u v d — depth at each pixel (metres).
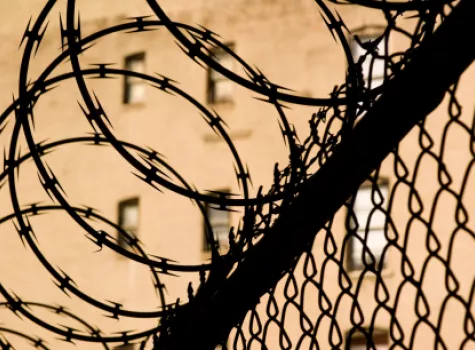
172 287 33.34
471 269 25.38
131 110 35.72
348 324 23.47
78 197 35.81
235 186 33.56
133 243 6.54
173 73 35.41
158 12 3.29
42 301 35.16
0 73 37.97
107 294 34.41
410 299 24.91
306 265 3.23
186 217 34.00
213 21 34.75
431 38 2.93
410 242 26.05
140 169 3.42
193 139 34.50
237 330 3.42
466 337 2.72
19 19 38.41
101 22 36.78
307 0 33.59
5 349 4.75
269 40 33.84
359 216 26.11
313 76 32.81
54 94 36.91
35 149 3.85
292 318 22.75
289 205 3.33
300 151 3.67
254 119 33.50
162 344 3.57
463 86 26.97
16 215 4.27
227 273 3.65
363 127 3.04
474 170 26.47
